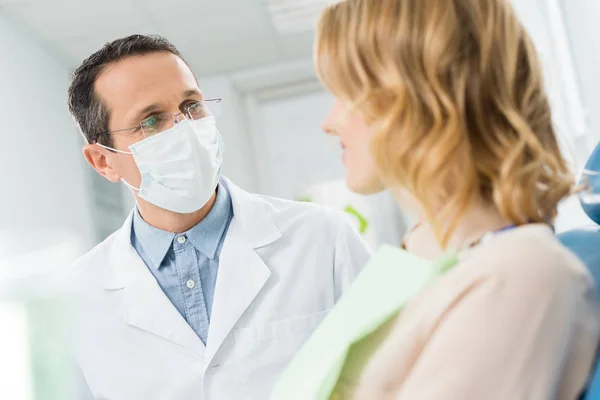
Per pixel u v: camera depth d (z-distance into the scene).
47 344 1.28
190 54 3.69
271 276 1.29
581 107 2.13
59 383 1.28
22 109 2.89
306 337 1.24
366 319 0.63
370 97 0.58
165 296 1.26
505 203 0.53
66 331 1.29
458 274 0.52
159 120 1.30
